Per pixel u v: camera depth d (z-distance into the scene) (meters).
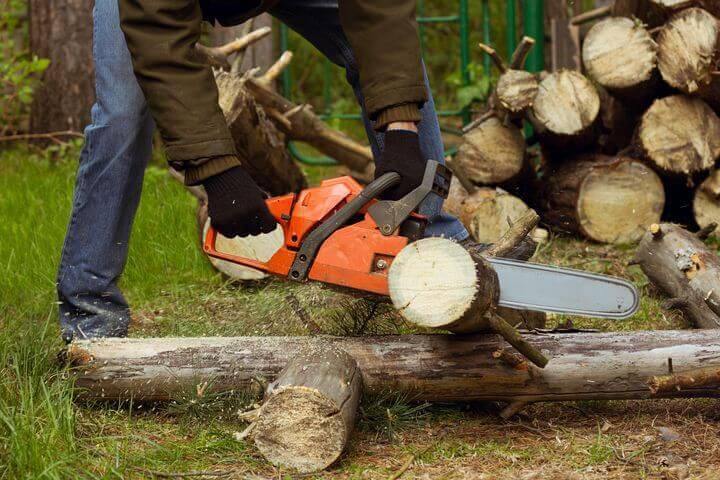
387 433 4.65
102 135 5.09
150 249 8.10
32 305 6.87
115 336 5.37
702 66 8.04
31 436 4.18
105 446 4.51
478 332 4.71
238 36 11.64
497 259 4.56
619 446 4.52
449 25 17.28
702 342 4.69
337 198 4.61
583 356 4.65
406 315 4.35
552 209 9.06
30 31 12.77
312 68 16.42
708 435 4.64
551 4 12.51
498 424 4.83
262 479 4.20
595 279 4.46
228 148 4.38
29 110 13.21
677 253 6.14
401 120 4.54
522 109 8.58
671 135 8.46
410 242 4.65
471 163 9.06
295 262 4.61
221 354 4.79
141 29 4.42
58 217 8.74
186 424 4.74
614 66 8.46
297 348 4.79
